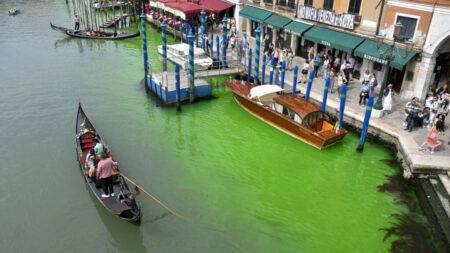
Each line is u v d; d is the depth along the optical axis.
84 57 31.31
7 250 12.52
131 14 44.62
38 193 15.01
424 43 19.38
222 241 13.00
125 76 27.28
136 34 37.62
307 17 26.41
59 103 22.64
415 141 16.97
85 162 15.07
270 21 29.67
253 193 15.50
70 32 37.28
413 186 15.59
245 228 13.61
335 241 13.19
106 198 13.63
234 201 14.95
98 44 35.09
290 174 16.91
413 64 20.28
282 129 20.03
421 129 18.06
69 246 12.76
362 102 20.59
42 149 17.91
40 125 20.05
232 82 23.89
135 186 13.66
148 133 19.70
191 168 16.91
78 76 27.05
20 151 17.72
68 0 55.03
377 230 13.72
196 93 23.27
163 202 14.64
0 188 15.25
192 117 21.72
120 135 19.33
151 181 15.84
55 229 13.39
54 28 38.31
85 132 16.59
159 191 15.25
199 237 13.13
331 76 22.30
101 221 13.75
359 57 23.80
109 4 46.78
